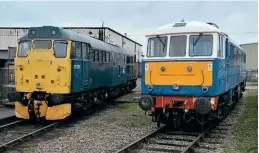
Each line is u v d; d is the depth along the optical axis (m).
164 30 10.99
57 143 9.61
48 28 13.03
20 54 13.23
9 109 15.38
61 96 12.56
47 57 12.84
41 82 12.85
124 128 11.82
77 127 12.16
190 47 10.59
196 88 10.32
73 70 13.13
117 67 20.27
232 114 14.86
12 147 9.12
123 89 23.22
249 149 8.62
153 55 11.07
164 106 10.73
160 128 11.09
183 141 9.84
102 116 14.70
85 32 35.97
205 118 10.88
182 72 10.48
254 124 12.00
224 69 11.36
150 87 10.94
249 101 20.09
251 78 48.88
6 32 36.94
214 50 10.34
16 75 13.19
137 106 17.62
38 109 12.77
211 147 9.07
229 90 13.19
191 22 10.92
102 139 10.11
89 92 15.59
